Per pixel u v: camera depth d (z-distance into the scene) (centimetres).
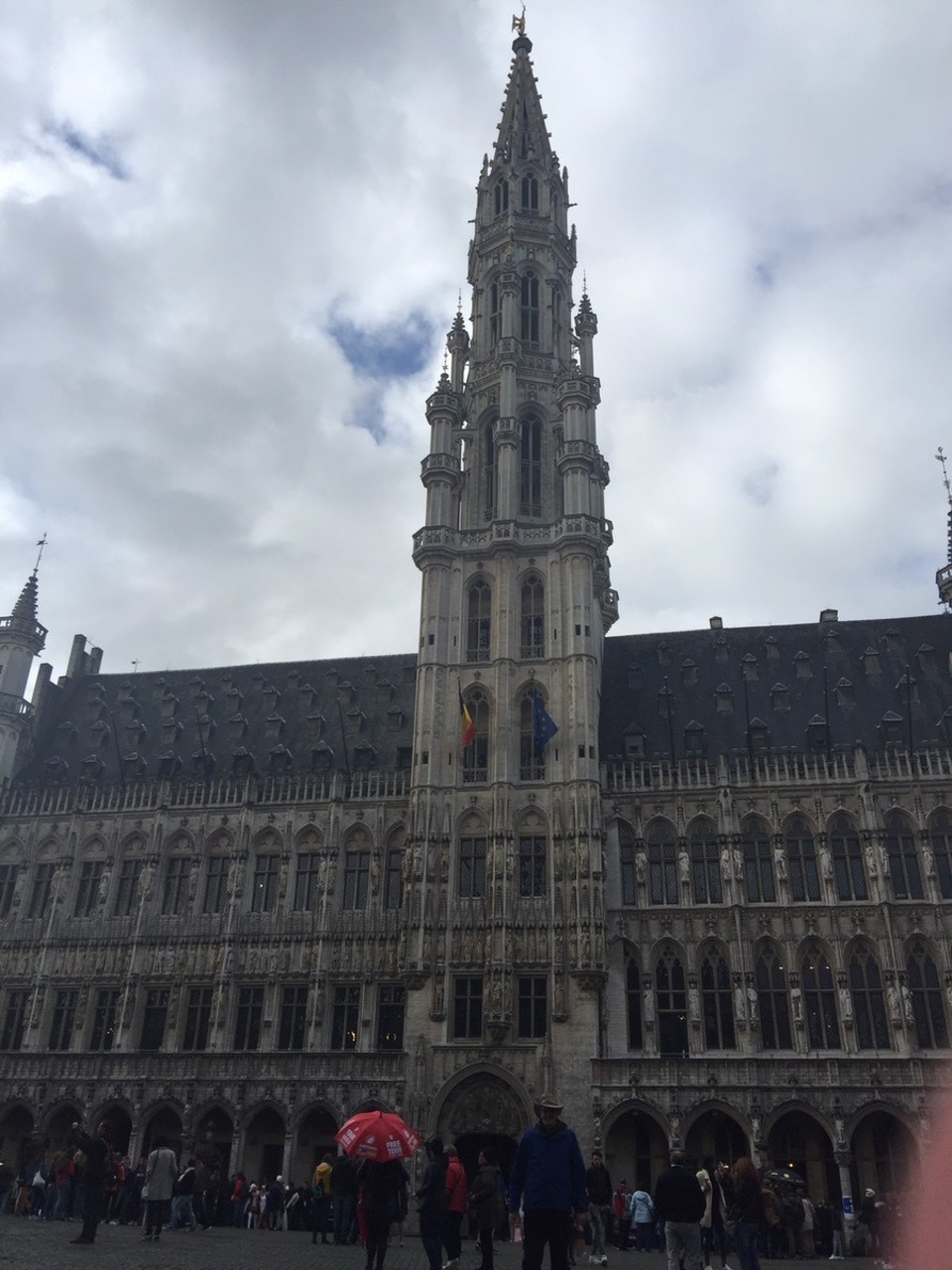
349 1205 3098
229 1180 4800
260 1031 5719
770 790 5706
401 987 5656
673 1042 5278
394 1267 2336
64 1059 5753
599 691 6431
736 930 5372
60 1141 5650
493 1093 5059
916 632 6512
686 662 6650
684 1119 4878
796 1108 4834
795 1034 5128
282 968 5816
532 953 5316
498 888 5422
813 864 5559
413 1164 4925
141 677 7706
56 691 7506
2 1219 3316
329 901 5916
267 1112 5419
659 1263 2975
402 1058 5288
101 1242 2481
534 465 6938
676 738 6166
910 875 5438
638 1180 4909
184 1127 5394
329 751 6519
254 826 6256
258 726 6994
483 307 7544
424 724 5909
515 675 6028
